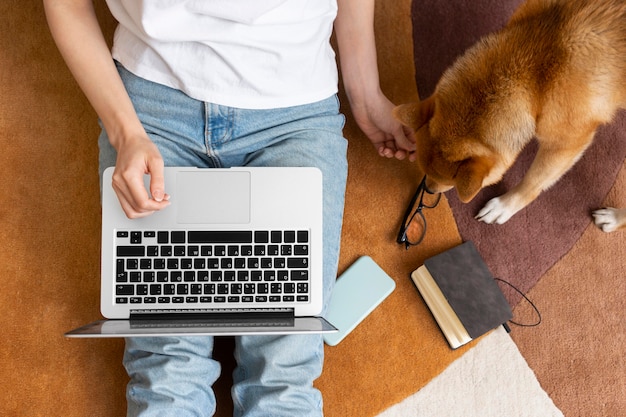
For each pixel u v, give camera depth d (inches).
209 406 51.8
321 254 48.3
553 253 62.8
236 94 46.8
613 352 61.4
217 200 47.9
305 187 48.3
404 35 65.4
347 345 60.2
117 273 47.4
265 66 46.3
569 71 48.1
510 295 62.1
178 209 47.7
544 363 61.0
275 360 50.3
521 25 50.5
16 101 62.6
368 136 62.1
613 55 48.0
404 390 60.0
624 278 62.5
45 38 63.5
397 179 63.6
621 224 61.4
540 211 63.4
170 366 49.1
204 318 47.6
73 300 60.0
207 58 45.3
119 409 58.5
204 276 47.9
